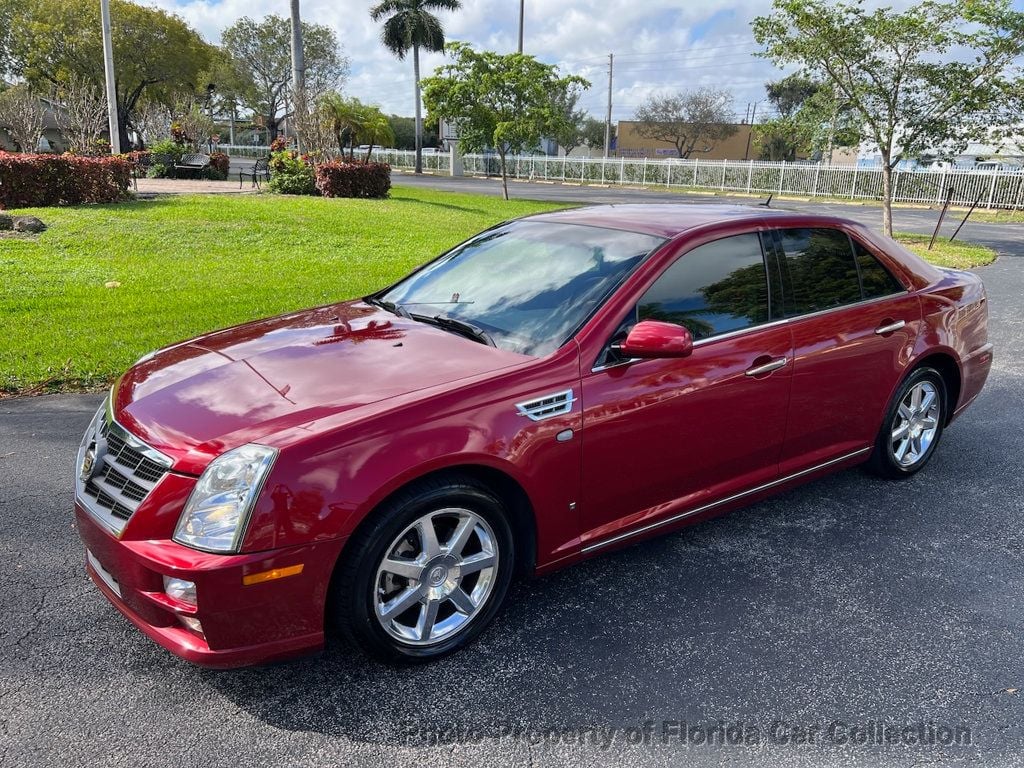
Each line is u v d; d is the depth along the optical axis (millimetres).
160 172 27062
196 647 2473
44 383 5945
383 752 2438
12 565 3480
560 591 3398
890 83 15828
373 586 2654
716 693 2750
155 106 38250
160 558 2414
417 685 2766
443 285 3904
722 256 3588
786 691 2766
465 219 17109
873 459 4469
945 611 3279
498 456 2795
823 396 3861
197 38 51219
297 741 2477
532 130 24016
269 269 10719
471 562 2902
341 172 19016
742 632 3111
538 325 3258
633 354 3074
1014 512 4219
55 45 44656
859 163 37781
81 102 20188
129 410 2867
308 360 3109
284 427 2570
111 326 7375
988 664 2932
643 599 3338
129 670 2809
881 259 4242
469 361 3029
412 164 53406
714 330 3461
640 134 67812
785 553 3752
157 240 12297
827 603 3326
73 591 3299
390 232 14281
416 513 2680
